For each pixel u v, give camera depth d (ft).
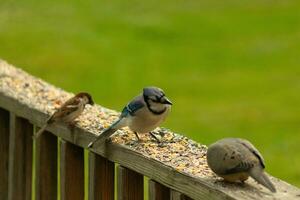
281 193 15.49
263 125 61.87
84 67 77.66
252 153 15.70
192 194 16.65
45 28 87.04
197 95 71.41
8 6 94.79
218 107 67.26
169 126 62.13
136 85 74.64
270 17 96.78
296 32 90.99
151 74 77.46
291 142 57.57
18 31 85.51
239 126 61.98
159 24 93.40
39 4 96.58
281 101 68.08
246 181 16.21
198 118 64.23
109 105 69.21
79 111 21.57
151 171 18.07
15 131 24.45
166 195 18.22
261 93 71.15
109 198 20.80
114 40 86.33
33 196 25.54
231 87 73.56
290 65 79.92
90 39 85.35
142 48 85.35
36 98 24.09
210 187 16.02
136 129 19.66
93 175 20.63
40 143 23.06
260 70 79.05
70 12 94.68
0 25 87.66
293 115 64.08
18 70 27.81
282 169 51.39
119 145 19.38
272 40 88.69
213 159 15.90
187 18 96.37
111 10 97.40
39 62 78.02
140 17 95.61
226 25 94.12
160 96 19.35
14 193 24.73
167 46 86.89
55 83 74.18
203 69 79.71
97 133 20.34
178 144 19.39
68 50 81.20
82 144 20.94
